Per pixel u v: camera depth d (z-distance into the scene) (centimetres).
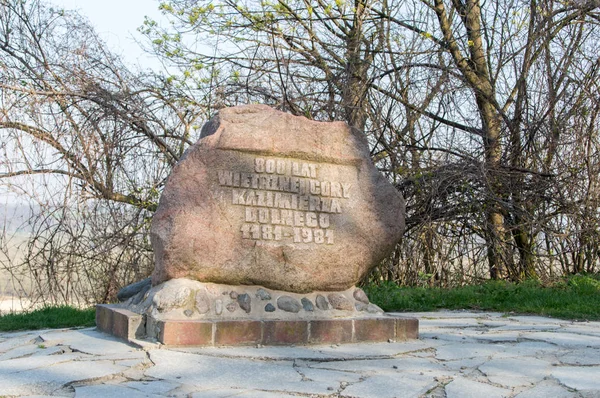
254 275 632
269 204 648
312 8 1163
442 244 1199
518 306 905
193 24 1217
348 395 421
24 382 431
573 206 1164
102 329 649
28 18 1124
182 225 612
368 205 691
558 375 478
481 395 424
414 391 432
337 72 1234
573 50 1163
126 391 413
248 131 650
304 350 572
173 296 588
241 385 438
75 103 1085
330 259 663
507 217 1232
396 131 1200
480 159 1194
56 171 1040
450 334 674
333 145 684
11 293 1024
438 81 1167
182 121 1187
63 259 1028
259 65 1241
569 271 1254
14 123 1018
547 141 1174
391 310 909
